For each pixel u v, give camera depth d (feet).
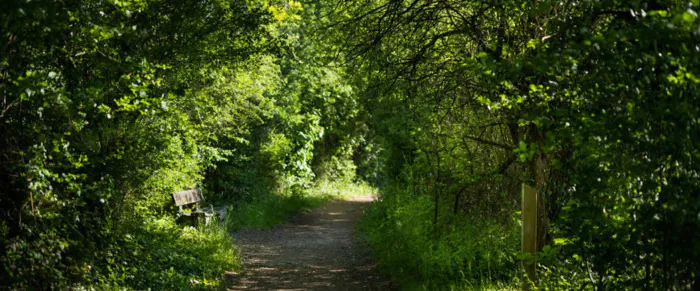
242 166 63.62
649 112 11.56
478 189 33.35
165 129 30.99
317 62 65.77
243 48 30.63
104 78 21.86
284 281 33.42
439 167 34.68
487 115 30.55
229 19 29.48
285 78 65.16
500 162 32.19
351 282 33.17
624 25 14.37
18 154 16.83
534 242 23.20
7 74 15.30
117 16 19.15
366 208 69.82
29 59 16.60
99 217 23.30
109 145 25.93
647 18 12.71
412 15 27.04
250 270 36.29
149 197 33.06
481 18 24.80
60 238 19.31
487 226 29.84
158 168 31.14
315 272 36.32
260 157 67.72
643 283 13.29
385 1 31.42
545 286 19.98
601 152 12.92
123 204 27.45
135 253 25.98
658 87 12.12
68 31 16.65
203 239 38.55
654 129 11.75
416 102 33.35
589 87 12.80
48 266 17.39
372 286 31.81
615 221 13.60
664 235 12.00
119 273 23.77
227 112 45.50
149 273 25.50
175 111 31.45
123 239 25.89
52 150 17.34
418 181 40.93
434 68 29.96
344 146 100.22
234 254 39.09
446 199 35.22
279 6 30.66
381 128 52.37
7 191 17.08
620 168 12.62
